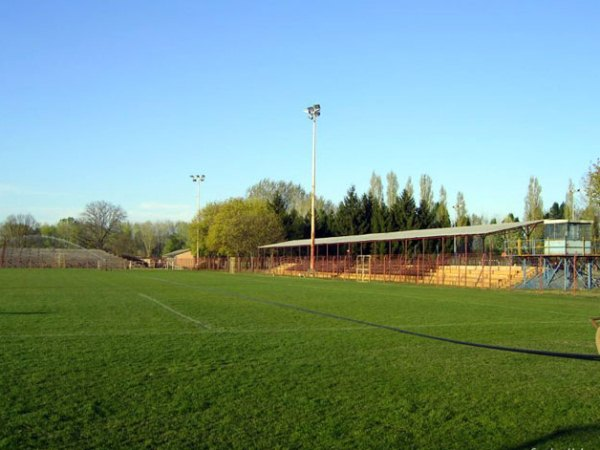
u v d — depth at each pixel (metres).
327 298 26.64
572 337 14.34
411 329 15.58
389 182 90.19
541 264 39.59
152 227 164.88
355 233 80.31
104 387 8.39
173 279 46.12
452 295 30.39
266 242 80.94
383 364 10.38
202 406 7.50
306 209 108.44
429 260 53.56
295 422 6.93
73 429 6.56
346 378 9.21
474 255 51.59
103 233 137.50
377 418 7.15
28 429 6.54
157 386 8.48
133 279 45.00
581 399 8.16
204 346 12.00
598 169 35.59
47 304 21.56
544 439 6.48
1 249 102.62
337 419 7.07
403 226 76.62
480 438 6.49
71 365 9.89
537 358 11.09
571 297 30.00
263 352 11.38
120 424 6.75
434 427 6.85
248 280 45.94
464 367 10.20
